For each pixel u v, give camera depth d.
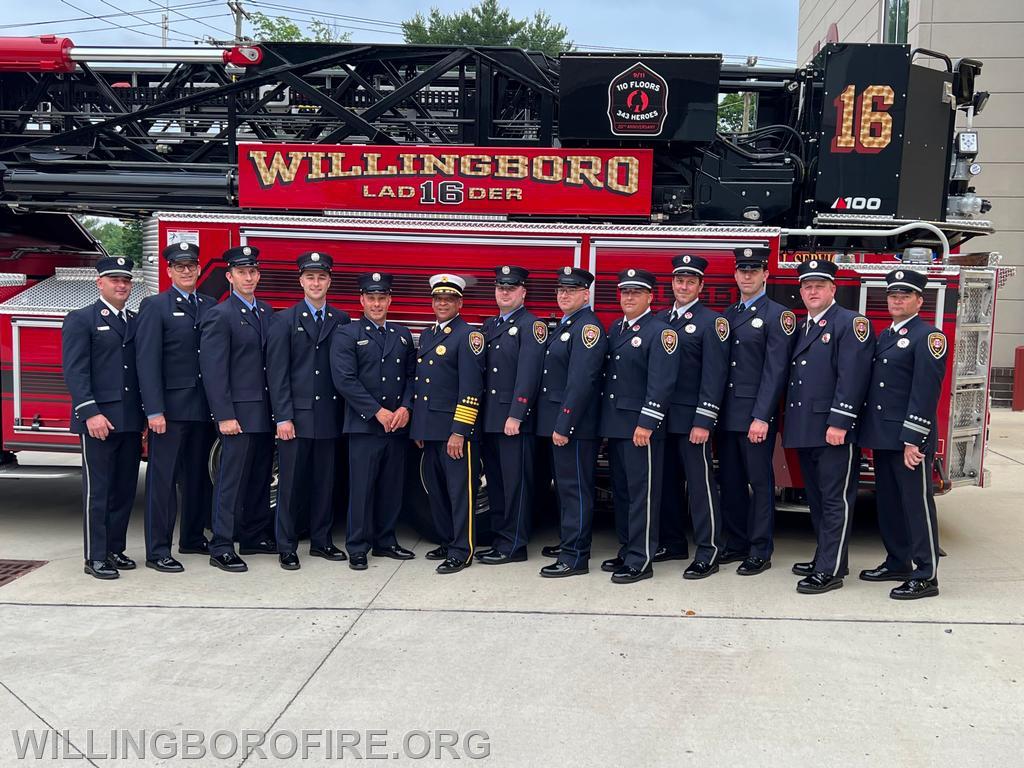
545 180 5.50
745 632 4.04
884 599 4.52
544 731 3.09
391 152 5.57
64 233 7.18
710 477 4.86
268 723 3.13
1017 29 12.27
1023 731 3.13
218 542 4.97
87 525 4.82
